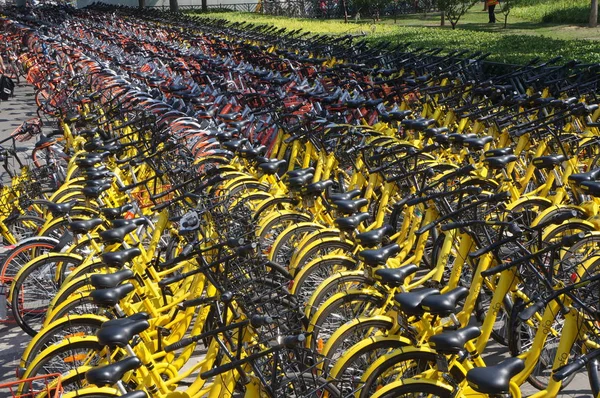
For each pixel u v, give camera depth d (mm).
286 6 34750
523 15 29156
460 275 5070
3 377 5605
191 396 4336
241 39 17250
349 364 4250
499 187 6402
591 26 23812
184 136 8336
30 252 6312
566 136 7230
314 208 6457
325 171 7488
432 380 3848
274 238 6332
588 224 5613
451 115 8820
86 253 6051
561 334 4020
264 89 11195
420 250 5621
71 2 38531
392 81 9945
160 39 19453
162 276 5352
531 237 5133
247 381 3924
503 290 4461
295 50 15078
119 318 4199
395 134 8664
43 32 19000
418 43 15906
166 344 4730
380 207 6258
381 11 33281
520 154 7438
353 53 13344
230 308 4250
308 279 5449
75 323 4824
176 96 10516
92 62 13648
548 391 3996
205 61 13281
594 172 5375
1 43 21359
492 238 5043
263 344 4180
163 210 5645
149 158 6930
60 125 9812
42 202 7039
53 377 4363
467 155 7355
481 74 10922
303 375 4148
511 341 4750
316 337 4734
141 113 9125
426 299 3902
